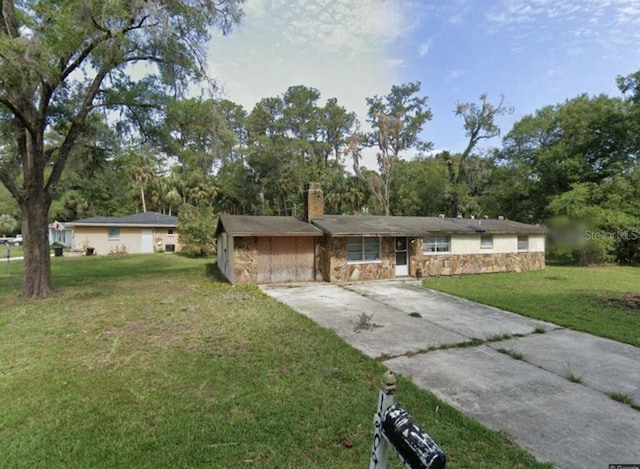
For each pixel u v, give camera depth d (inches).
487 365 191.3
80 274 550.6
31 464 106.2
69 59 366.3
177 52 394.0
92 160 473.4
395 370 182.7
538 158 842.8
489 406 146.6
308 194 536.4
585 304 341.4
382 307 329.7
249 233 436.8
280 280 482.6
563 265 719.7
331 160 1748.3
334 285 458.9
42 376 169.6
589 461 111.2
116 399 146.6
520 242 634.8
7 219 1541.6
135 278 510.9
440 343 225.9
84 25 307.6
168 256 873.5
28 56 283.1
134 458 109.3
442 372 181.3
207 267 654.5
